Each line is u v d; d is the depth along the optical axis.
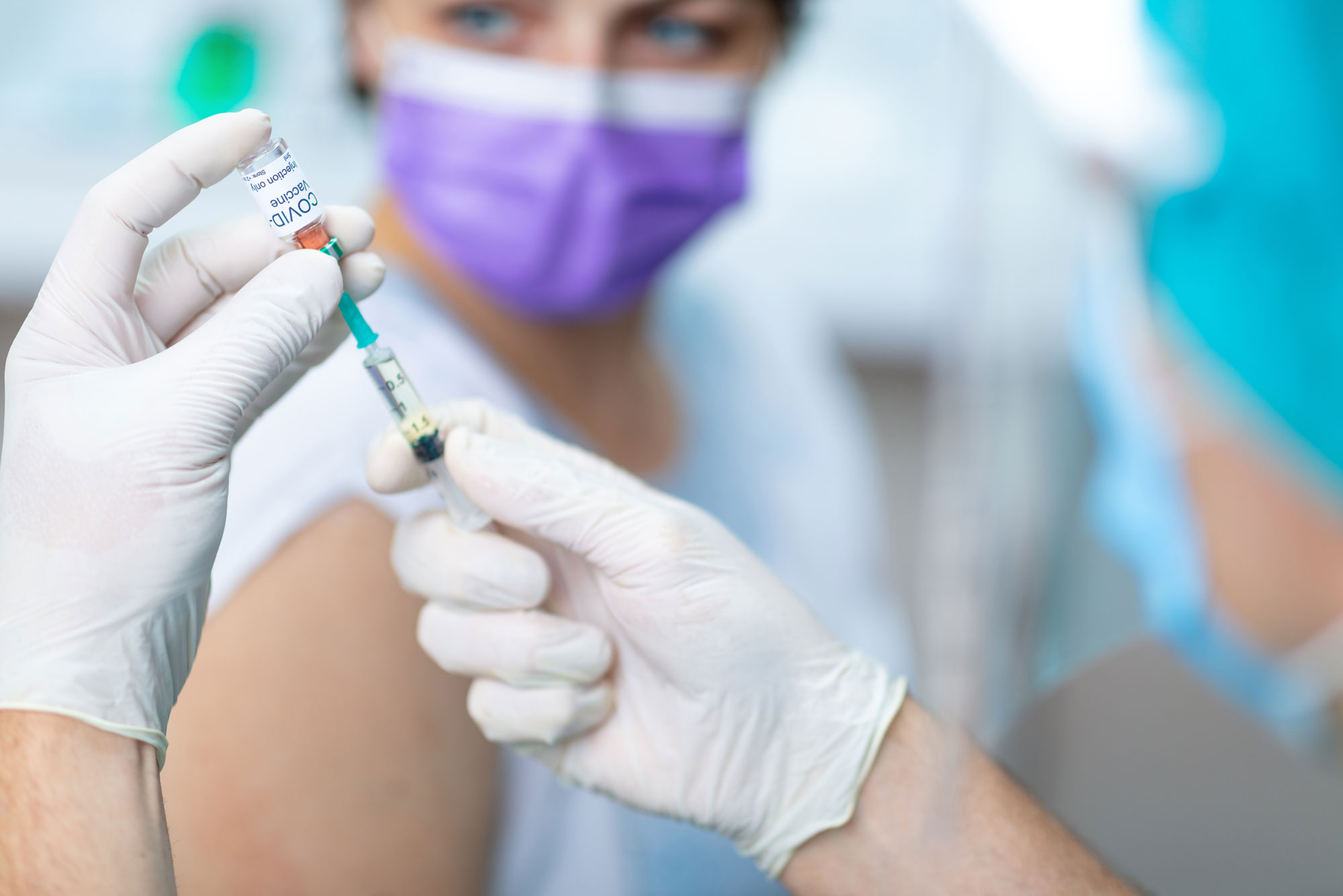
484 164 1.23
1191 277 0.90
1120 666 1.08
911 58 2.68
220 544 0.86
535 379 1.36
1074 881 0.82
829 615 1.67
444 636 0.87
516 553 0.85
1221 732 1.12
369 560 0.97
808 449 1.75
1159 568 1.06
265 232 0.82
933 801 0.85
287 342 0.75
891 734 0.89
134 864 0.69
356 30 1.36
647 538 0.84
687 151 1.29
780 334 1.82
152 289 0.81
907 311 2.64
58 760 0.69
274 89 2.56
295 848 0.89
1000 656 0.58
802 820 0.87
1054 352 0.55
